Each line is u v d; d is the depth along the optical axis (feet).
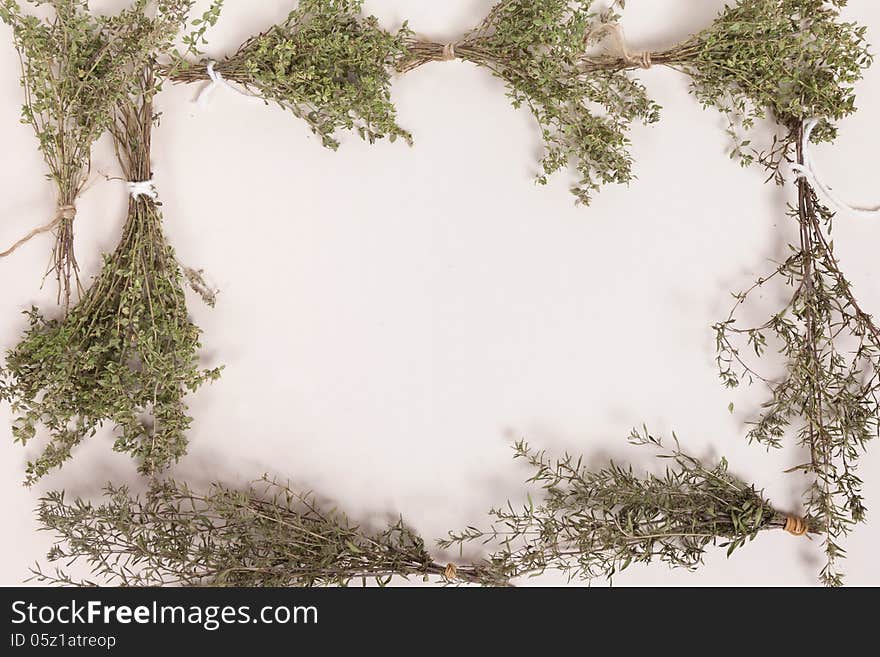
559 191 7.03
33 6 6.92
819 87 6.42
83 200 7.12
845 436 6.57
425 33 6.97
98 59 6.42
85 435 7.20
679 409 7.09
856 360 6.94
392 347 7.20
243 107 7.10
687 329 7.05
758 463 7.07
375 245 7.15
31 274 7.16
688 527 6.70
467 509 7.22
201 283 7.11
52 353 6.51
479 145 7.04
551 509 6.77
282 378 7.24
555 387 7.14
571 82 6.59
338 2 6.49
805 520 6.87
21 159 7.13
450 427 7.20
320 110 6.77
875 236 6.92
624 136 6.90
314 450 7.26
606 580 7.28
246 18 6.98
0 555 7.31
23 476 7.27
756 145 6.91
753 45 6.25
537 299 7.11
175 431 6.73
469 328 7.15
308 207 7.15
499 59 6.51
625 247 7.04
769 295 6.97
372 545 6.87
